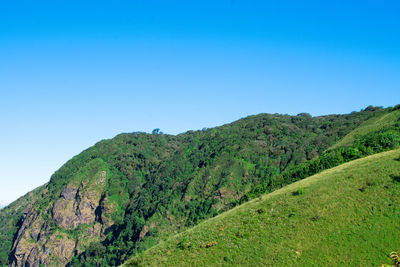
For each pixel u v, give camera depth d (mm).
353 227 34656
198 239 44094
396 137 60812
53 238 139500
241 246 38406
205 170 135250
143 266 42094
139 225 119438
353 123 139125
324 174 52156
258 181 120688
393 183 39094
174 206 122812
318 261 31891
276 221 40969
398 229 32156
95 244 129375
